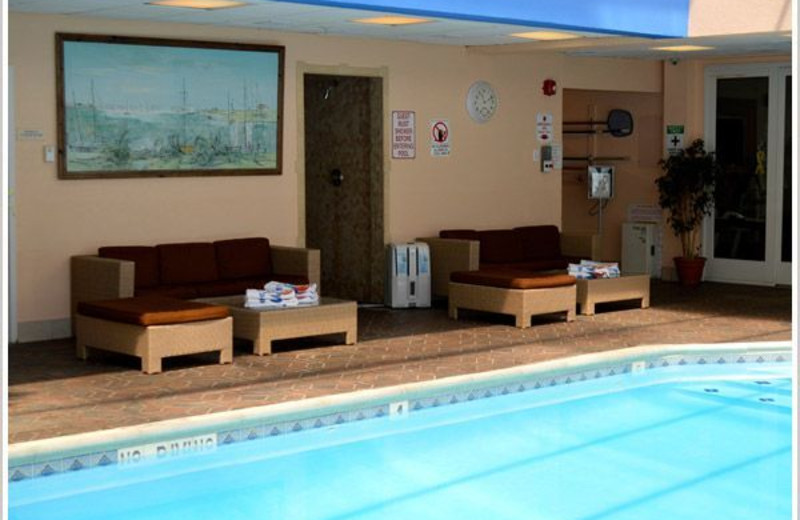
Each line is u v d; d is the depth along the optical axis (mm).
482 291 11898
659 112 16047
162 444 7207
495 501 6469
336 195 13961
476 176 14188
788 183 14984
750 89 15227
